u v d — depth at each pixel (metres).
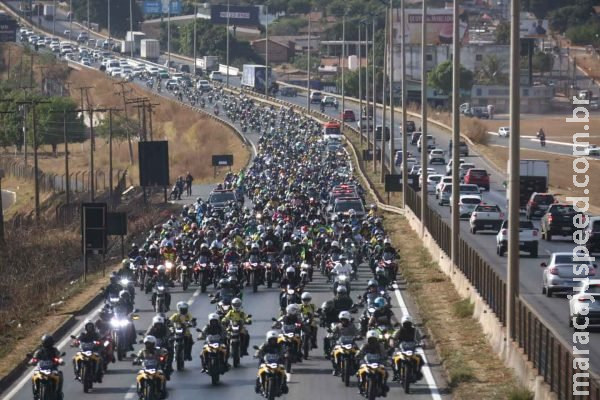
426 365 89.00
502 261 157.12
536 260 162.75
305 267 138.00
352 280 141.38
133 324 102.19
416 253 173.75
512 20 89.56
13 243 196.88
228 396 78.12
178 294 133.50
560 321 106.56
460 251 137.62
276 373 74.31
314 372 85.94
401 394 77.31
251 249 136.12
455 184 141.25
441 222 160.38
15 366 90.44
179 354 87.56
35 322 115.94
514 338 86.69
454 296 125.12
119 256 186.12
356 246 154.88
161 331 82.12
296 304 94.06
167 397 76.94
